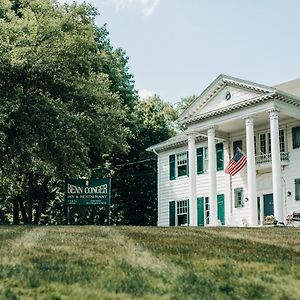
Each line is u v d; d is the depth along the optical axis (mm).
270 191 26812
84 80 22359
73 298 4043
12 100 18531
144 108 44438
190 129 28562
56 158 21062
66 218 21281
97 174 36062
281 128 26641
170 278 4859
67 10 23594
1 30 20344
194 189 28344
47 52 20812
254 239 10133
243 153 26297
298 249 7980
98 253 6734
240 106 25516
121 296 4117
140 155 41375
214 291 4383
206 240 9422
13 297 4059
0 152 21219
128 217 42406
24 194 31250
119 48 38281
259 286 4629
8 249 7113
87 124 21688
